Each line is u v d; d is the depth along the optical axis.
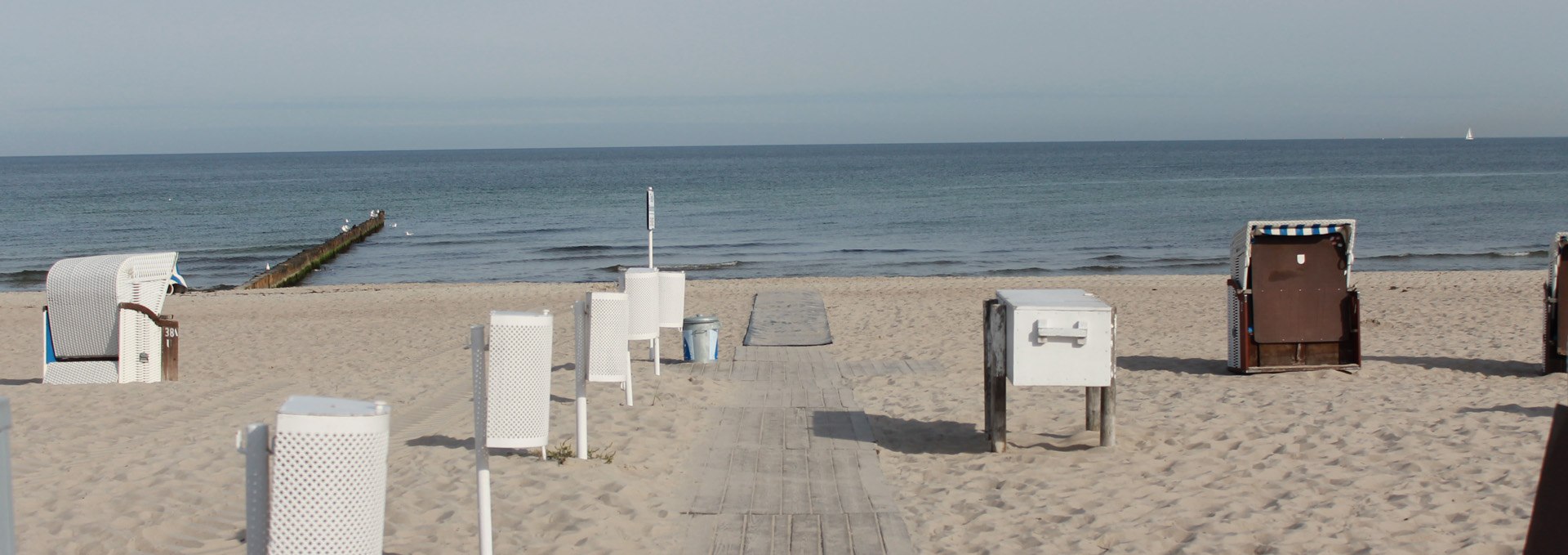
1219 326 16.17
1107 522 5.84
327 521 3.40
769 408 9.52
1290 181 79.38
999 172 105.75
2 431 2.89
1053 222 47.75
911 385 11.06
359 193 80.38
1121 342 14.57
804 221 50.53
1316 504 6.06
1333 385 10.53
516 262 35.56
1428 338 14.12
